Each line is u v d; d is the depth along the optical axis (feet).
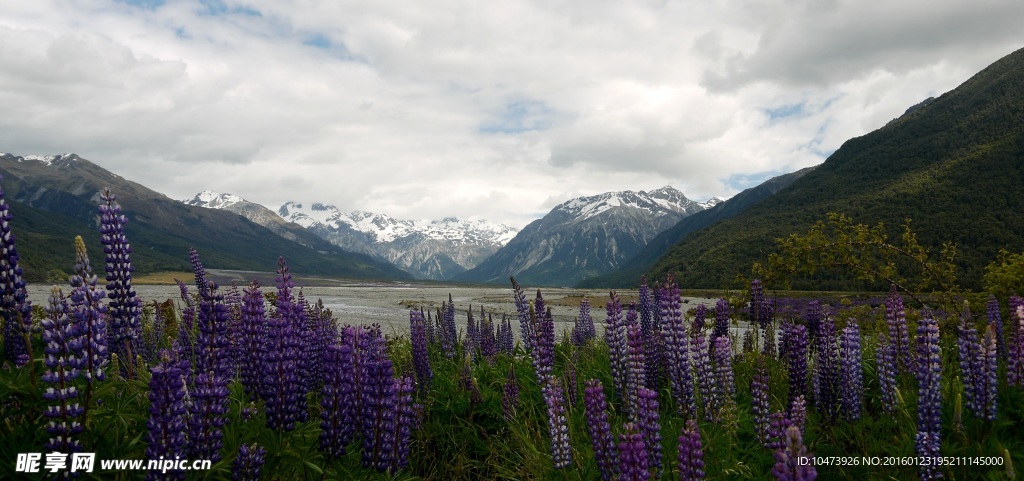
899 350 22.66
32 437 13.69
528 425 22.18
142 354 24.54
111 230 17.85
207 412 13.82
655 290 30.42
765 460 18.30
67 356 12.91
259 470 14.40
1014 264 32.89
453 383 27.48
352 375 16.60
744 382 26.55
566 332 37.06
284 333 16.24
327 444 16.40
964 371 18.47
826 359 21.68
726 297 35.65
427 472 22.13
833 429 20.77
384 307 319.27
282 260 18.35
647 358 24.98
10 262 14.29
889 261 39.86
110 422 14.79
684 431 14.88
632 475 13.99
